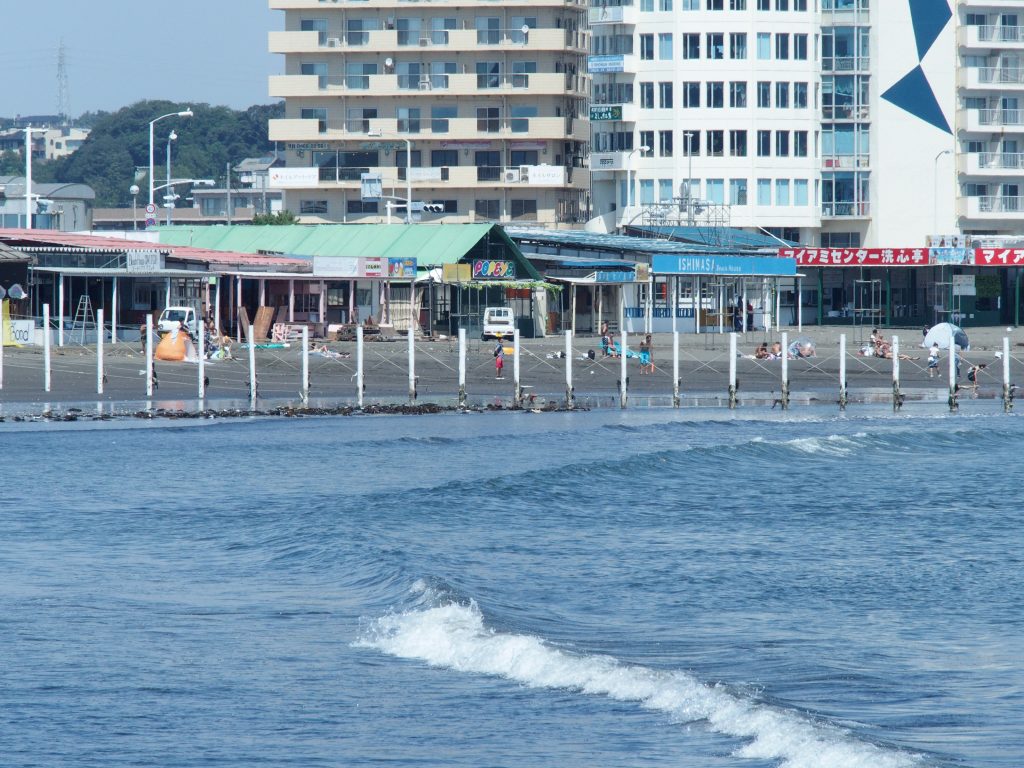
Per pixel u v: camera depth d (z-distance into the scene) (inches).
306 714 2244.1
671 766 1971.0
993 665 2600.9
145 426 7111.2
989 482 5757.9
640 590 3366.1
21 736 2134.6
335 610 3019.2
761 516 4753.9
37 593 3191.4
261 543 3932.1
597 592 3329.2
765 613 3117.6
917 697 2340.1
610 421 7800.2
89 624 2866.6
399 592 3191.4
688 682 2357.3
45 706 2287.2
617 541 4156.0
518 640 2652.6
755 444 6628.9
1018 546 4133.9
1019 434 7529.5
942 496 5315.0
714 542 4163.4
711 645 2755.9
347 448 6407.5
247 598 3157.0
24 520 4323.3
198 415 7598.4
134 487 5108.3
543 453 6353.3
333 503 4702.3
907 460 6535.4
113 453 6097.4
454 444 6628.9
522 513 4680.1
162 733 2153.1
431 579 3267.7
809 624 2997.0
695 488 5457.7
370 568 3499.0
